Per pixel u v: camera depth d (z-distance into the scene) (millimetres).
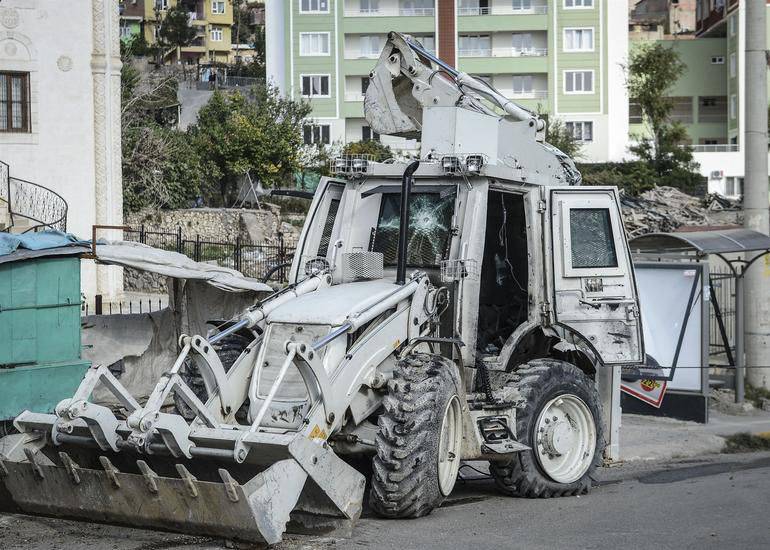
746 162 16500
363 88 63250
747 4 16359
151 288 29375
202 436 7340
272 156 44562
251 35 110312
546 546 7543
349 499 7590
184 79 63812
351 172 9836
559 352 10609
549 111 63250
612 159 63281
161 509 7363
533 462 9398
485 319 10547
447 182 9523
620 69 63250
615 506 9148
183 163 38312
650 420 14602
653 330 14797
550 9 62656
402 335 8742
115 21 26812
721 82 74812
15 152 25797
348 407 8250
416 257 9516
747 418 14898
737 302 15477
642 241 15672
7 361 10695
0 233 10914
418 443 7957
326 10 62469
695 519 8586
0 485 8133
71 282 11219
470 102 10930
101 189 26781
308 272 9469
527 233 9961
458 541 7637
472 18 62656
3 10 25484
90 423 7602
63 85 26266
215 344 9125
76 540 7629
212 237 35188
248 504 6949
